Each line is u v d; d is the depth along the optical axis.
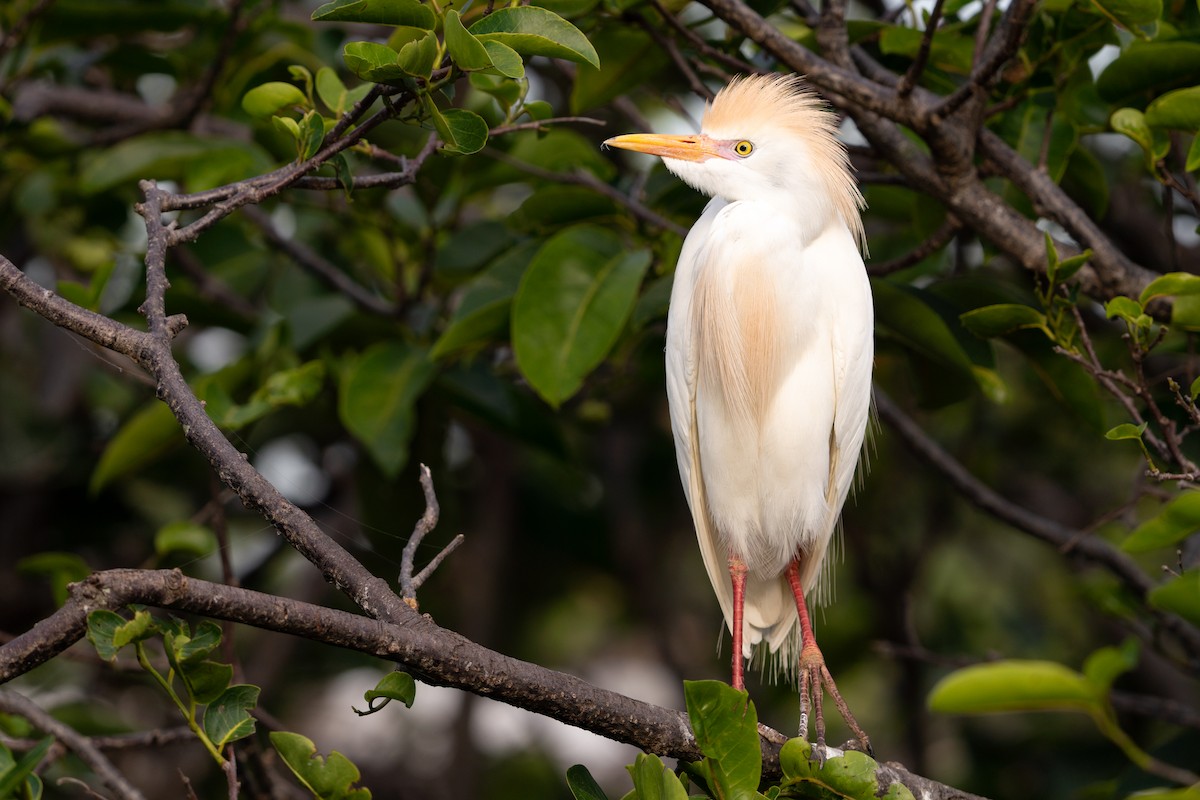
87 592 3.58
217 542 7.27
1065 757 10.70
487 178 8.36
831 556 7.75
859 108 6.65
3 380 11.76
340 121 4.82
